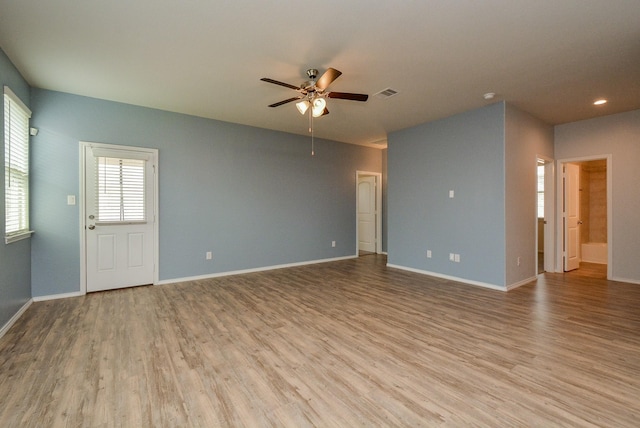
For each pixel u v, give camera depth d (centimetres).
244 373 215
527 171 463
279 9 226
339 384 202
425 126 519
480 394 190
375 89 372
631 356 235
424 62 306
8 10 225
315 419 169
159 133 452
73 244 395
